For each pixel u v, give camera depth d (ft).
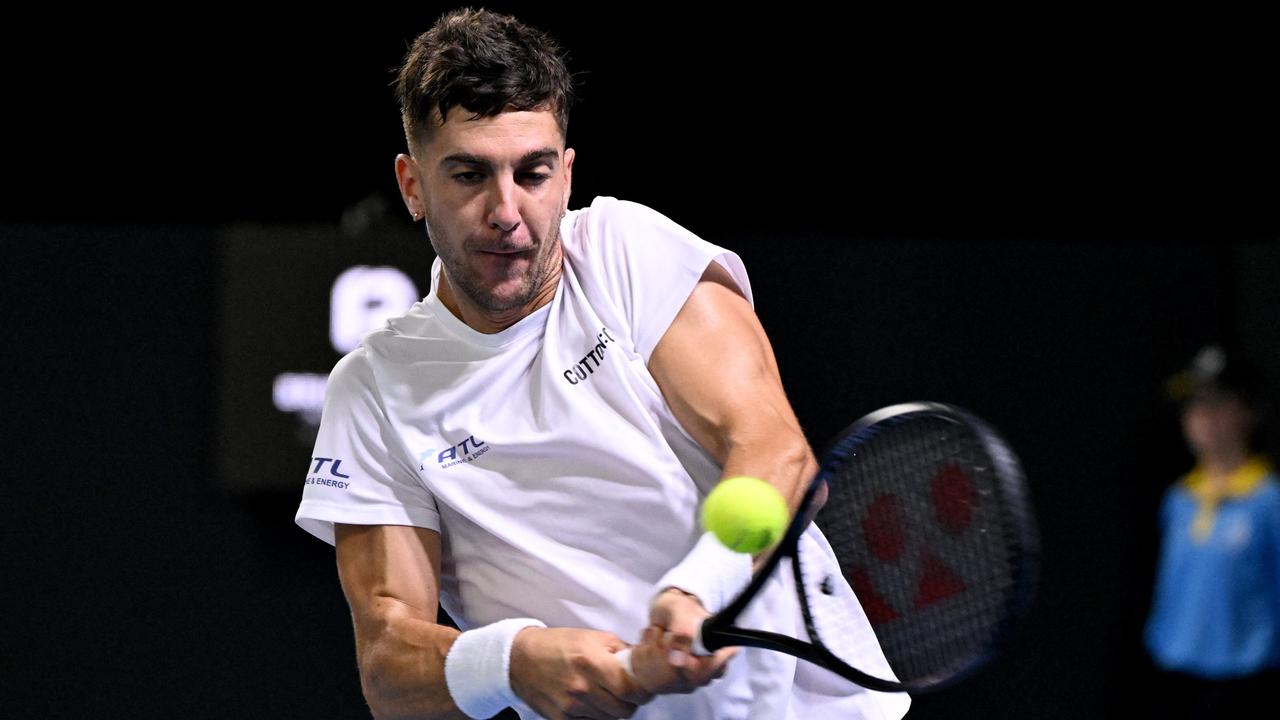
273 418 57.62
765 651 22.36
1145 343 62.85
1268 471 60.75
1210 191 71.15
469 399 22.80
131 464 57.82
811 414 60.95
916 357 61.62
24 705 56.85
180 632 57.72
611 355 22.20
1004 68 70.33
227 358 57.52
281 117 67.31
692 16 68.33
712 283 22.72
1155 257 62.90
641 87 68.49
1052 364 62.34
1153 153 70.95
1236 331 63.05
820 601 22.97
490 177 21.24
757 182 69.67
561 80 21.93
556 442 22.17
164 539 57.82
